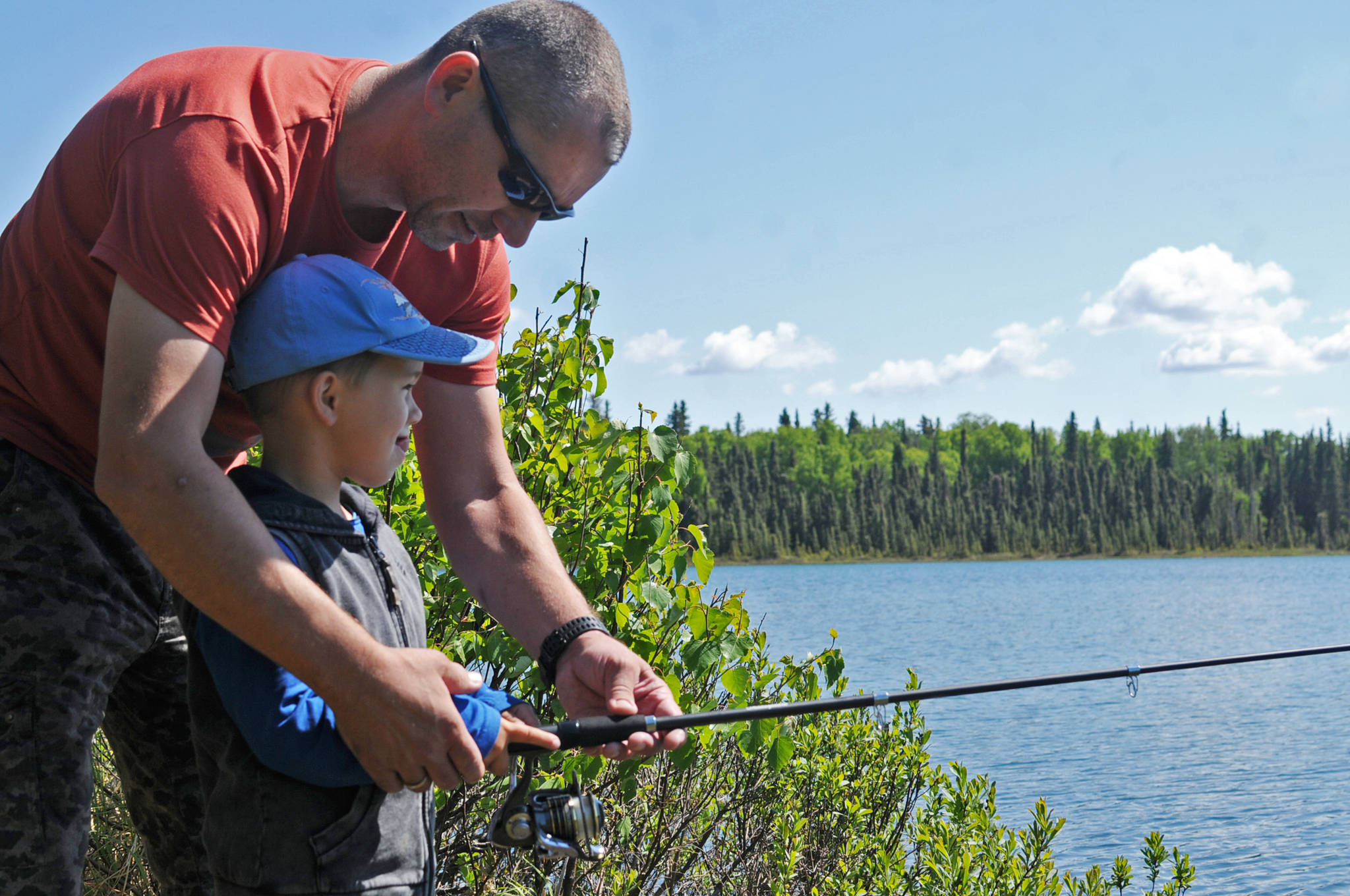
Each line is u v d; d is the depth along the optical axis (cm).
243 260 158
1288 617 3919
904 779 511
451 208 179
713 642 318
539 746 165
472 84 169
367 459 174
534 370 363
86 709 172
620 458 328
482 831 335
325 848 155
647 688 186
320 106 173
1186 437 15300
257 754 153
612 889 359
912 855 501
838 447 14725
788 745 321
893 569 10894
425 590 324
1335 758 1327
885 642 2861
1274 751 1379
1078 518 13138
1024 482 13688
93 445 175
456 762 152
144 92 163
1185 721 1642
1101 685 2097
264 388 170
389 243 196
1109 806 1042
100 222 163
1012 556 12812
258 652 151
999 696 1892
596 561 331
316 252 182
